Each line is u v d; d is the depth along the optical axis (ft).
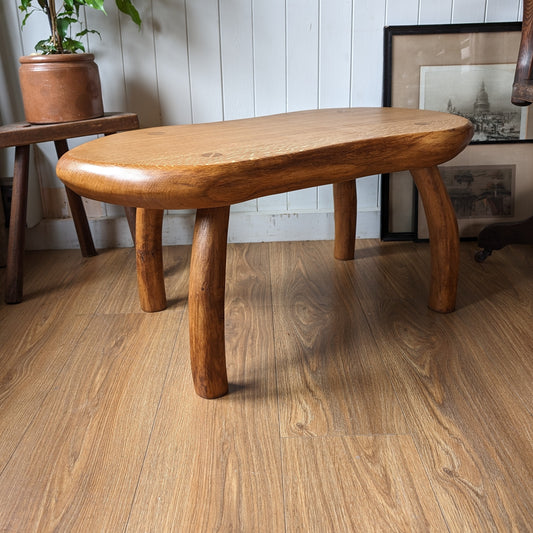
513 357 4.30
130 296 5.68
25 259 6.81
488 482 3.10
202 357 3.86
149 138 4.35
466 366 4.22
